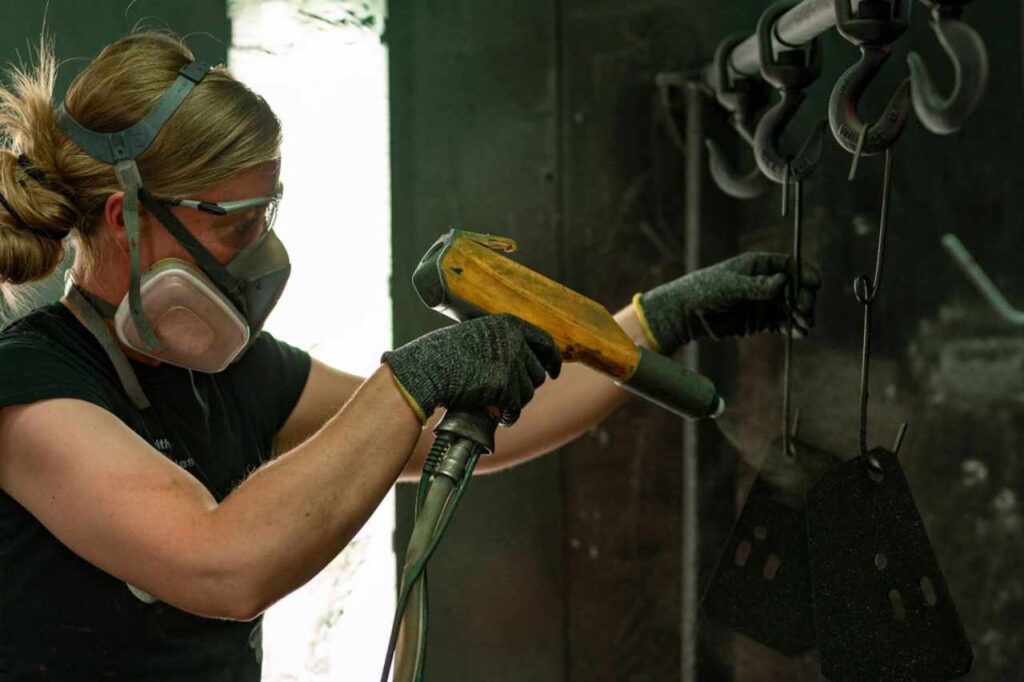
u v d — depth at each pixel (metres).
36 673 1.54
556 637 2.99
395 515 2.91
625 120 2.93
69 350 1.56
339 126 2.86
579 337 1.59
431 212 2.91
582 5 2.91
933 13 1.55
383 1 2.86
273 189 1.59
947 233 2.96
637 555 2.99
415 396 1.42
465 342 1.46
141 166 1.50
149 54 1.54
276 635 2.87
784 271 1.96
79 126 1.51
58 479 1.42
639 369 1.61
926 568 1.59
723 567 1.75
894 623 1.59
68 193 1.54
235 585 1.34
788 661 2.93
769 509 1.75
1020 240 2.95
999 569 2.99
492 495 2.96
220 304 1.54
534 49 2.91
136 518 1.36
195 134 1.50
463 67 2.90
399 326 2.92
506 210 2.94
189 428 1.69
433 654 2.97
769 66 1.87
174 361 1.58
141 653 1.58
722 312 1.91
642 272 2.96
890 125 1.59
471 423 1.46
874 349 2.97
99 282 1.58
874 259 2.95
